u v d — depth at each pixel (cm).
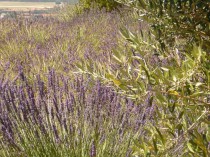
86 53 554
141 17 230
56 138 291
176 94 180
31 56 598
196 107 189
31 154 290
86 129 302
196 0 204
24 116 295
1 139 296
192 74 180
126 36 224
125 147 292
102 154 290
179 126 195
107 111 312
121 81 200
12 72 495
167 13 213
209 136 193
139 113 304
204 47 210
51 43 699
